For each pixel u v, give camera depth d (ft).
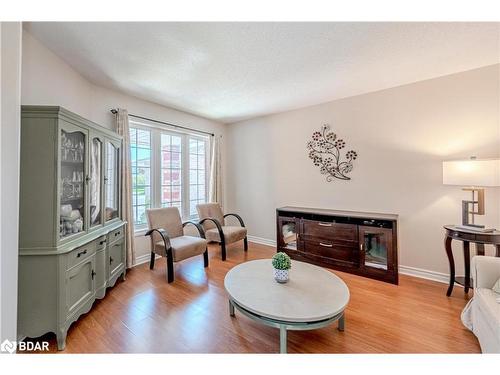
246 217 15.31
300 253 11.17
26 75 6.15
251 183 14.96
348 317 6.57
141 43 6.52
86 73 8.38
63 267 5.55
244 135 15.20
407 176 9.57
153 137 12.02
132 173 11.04
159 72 8.29
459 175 7.29
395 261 8.66
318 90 10.07
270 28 5.88
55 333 5.37
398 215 9.78
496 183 6.64
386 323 6.27
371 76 8.73
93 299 6.86
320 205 12.05
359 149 10.73
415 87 9.30
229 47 6.72
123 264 9.08
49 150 5.54
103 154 7.93
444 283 8.73
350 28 5.91
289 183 13.21
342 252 9.89
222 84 9.36
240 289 5.91
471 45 6.69
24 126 5.43
